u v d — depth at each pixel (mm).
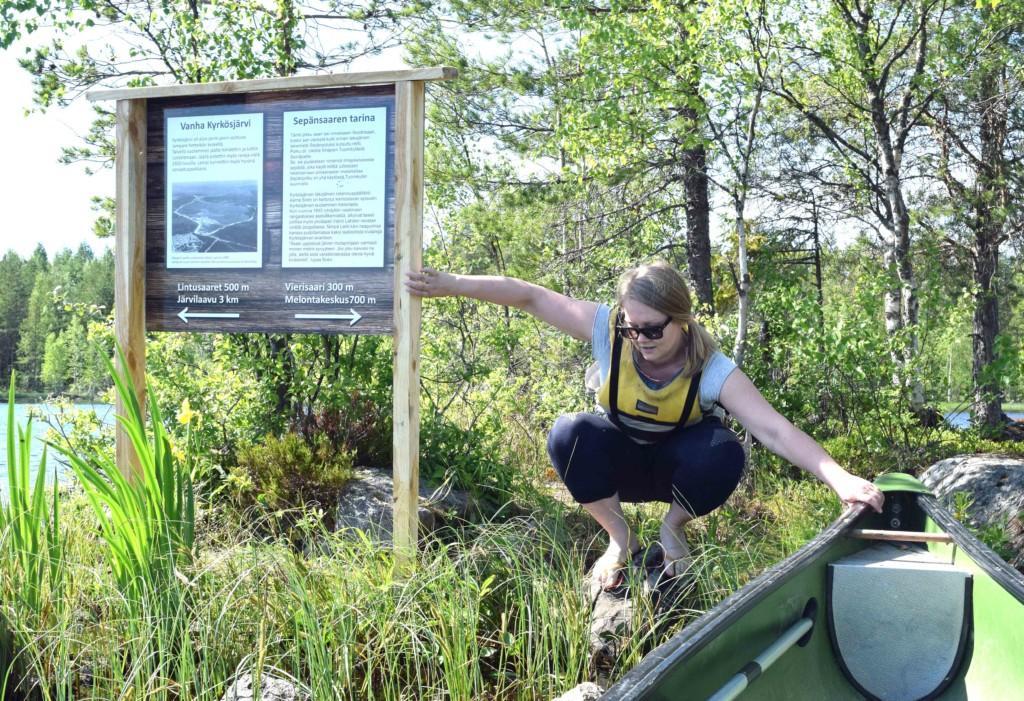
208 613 3291
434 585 3498
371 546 3893
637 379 3414
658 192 13531
